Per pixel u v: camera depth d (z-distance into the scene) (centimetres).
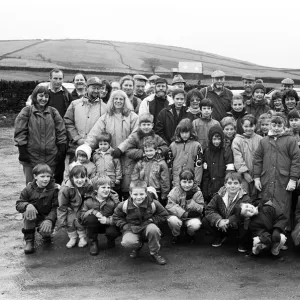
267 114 650
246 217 517
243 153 594
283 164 551
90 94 677
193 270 477
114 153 610
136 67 7156
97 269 482
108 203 545
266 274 464
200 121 649
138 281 449
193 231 548
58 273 471
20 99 2483
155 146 598
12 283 445
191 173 552
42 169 550
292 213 589
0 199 797
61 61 6944
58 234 606
